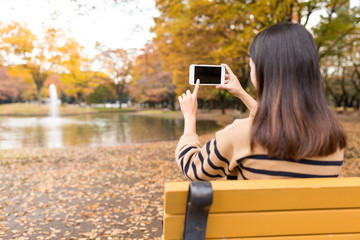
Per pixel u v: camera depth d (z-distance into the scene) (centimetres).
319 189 78
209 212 77
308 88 87
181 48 1008
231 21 806
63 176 647
